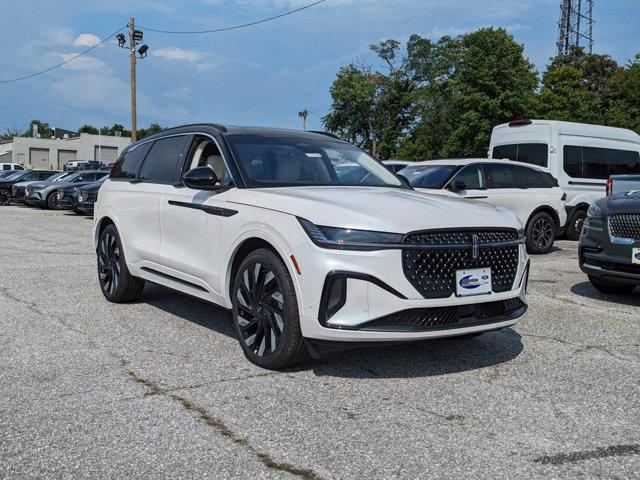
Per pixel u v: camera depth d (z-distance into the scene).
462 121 45.00
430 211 4.21
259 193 4.66
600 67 52.88
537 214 11.52
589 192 13.74
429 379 4.21
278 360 4.23
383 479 2.83
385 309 3.88
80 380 4.11
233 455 3.06
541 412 3.67
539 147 13.58
